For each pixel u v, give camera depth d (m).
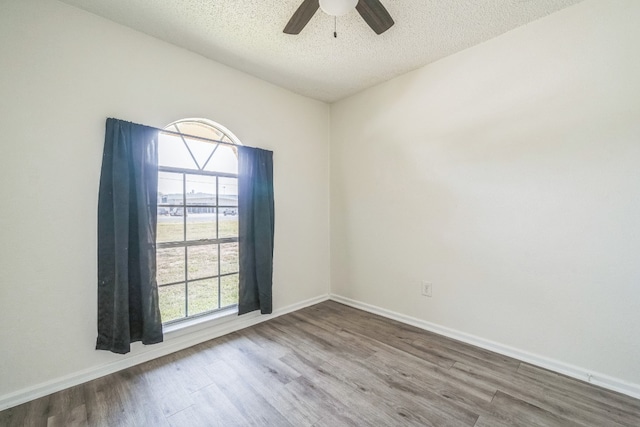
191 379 1.69
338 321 2.58
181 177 2.22
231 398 1.51
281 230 2.76
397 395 1.53
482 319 2.07
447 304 2.26
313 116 3.08
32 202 1.52
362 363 1.85
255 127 2.54
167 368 1.80
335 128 3.17
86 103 1.68
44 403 1.47
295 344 2.13
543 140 1.79
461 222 2.17
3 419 1.36
